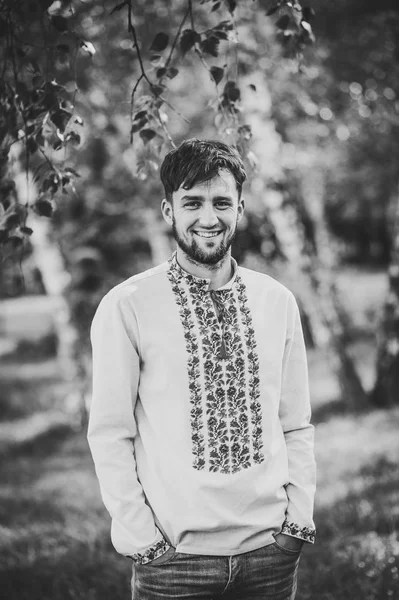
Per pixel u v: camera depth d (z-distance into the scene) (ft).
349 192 40.52
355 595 11.22
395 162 31.89
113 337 6.72
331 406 28.91
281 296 7.19
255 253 34.81
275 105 28.58
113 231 35.19
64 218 33.47
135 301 6.74
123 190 33.37
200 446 6.63
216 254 6.75
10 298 83.92
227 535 6.66
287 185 31.50
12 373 46.14
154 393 6.72
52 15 8.62
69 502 19.10
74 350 31.50
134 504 6.66
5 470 24.44
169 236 37.83
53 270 31.86
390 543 12.87
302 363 7.42
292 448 7.39
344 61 27.68
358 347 41.83
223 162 6.69
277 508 6.93
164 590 6.75
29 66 9.37
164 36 8.71
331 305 28.04
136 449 7.00
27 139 8.72
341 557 12.54
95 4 19.60
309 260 27.99
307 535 7.04
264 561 6.87
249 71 20.36
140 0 19.56
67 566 13.14
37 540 15.10
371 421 24.72
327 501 16.44
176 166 6.72
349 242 91.45
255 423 6.82
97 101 25.77
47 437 29.25
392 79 27.94
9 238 9.14
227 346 6.80
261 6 21.86
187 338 6.72
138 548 6.63
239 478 6.66
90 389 31.09
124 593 12.03
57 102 8.38
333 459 20.74
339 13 26.11
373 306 52.26
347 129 31.14
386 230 89.04
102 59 23.25
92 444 6.82
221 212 6.73
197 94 28.66
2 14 8.63
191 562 6.66
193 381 6.67
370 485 16.94
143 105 9.27
